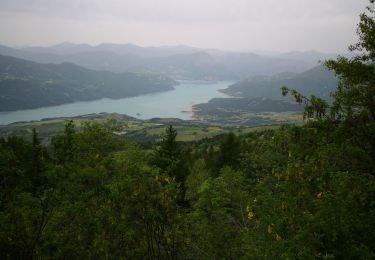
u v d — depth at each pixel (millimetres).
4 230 13055
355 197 9984
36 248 13852
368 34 11812
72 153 15828
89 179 15039
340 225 9062
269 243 11297
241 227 18016
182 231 15180
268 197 11617
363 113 11211
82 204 14438
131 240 14719
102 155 17469
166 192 13211
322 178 10578
